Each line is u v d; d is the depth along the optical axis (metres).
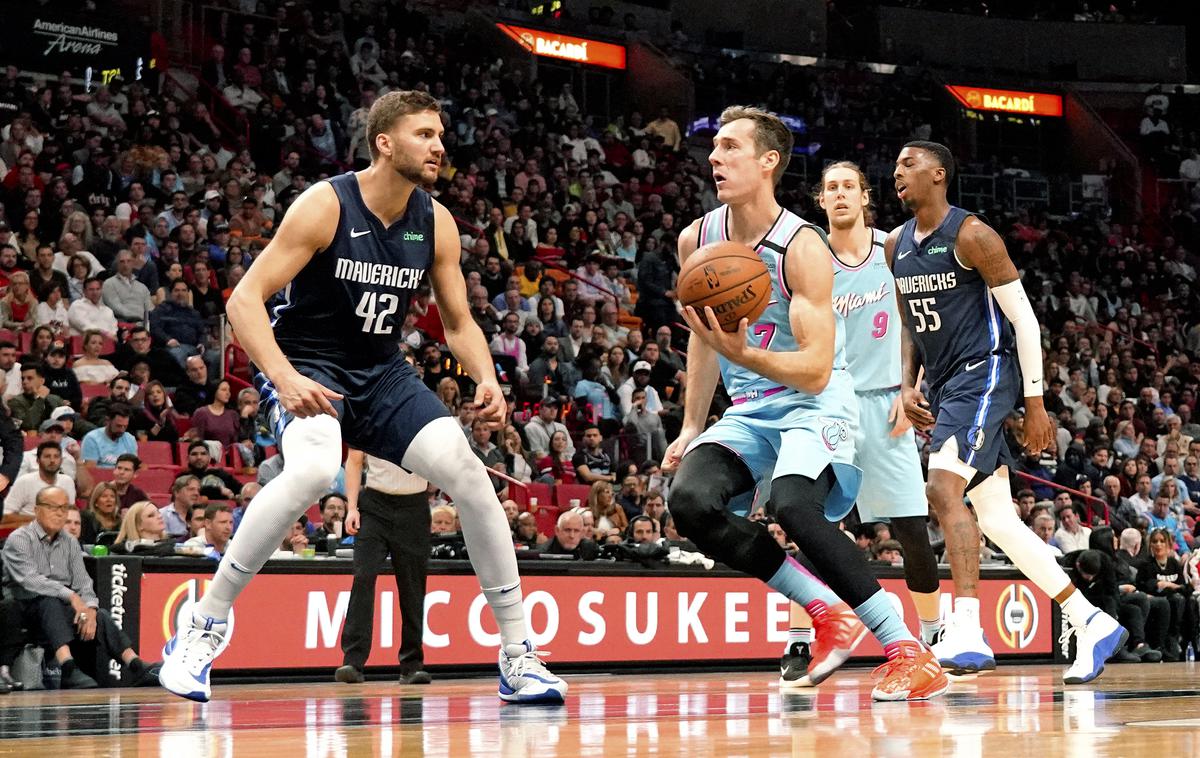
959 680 4.85
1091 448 14.02
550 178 17.52
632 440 11.72
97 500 7.78
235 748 2.26
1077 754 1.98
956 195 22.55
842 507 3.63
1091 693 3.87
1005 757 1.94
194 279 11.66
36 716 3.27
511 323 12.44
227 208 13.45
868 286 5.20
